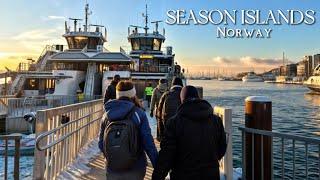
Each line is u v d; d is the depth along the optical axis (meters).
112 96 9.85
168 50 48.19
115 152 3.92
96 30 47.19
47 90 40.78
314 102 80.06
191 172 3.76
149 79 41.72
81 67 44.16
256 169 6.07
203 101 3.92
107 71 39.56
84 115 10.94
